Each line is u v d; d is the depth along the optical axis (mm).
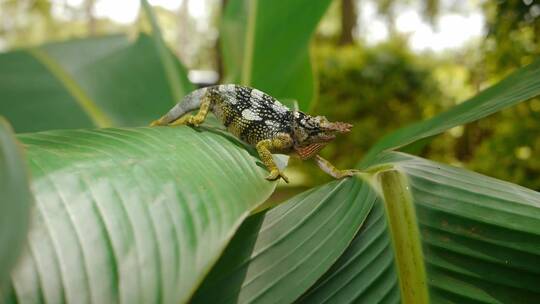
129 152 213
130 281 167
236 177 245
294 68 499
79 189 179
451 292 233
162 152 226
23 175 113
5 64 485
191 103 340
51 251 160
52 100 473
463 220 251
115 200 182
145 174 200
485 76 880
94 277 162
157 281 171
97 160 197
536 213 253
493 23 676
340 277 241
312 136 332
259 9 496
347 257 246
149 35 519
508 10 646
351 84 1150
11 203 106
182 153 235
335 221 253
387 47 1189
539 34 636
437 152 1104
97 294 161
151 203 188
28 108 469
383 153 310
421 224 251
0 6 4457
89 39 516
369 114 1155
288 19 489
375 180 265
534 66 328
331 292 238
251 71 497
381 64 1156
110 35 525
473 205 256
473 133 1072
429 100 1164
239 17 509
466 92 1198
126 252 171
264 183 261
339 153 1132
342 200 265
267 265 242
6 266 101
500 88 332
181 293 172
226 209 204
